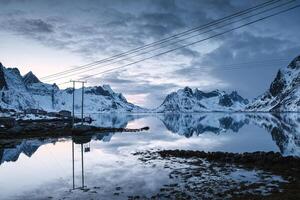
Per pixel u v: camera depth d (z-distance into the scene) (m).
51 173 25.58
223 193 18.52
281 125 100.94
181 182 21.66
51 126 79.19
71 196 18.47
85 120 129.62
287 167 25.69
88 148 43.53
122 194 18.72
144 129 88.38
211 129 89.56
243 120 156.00
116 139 58.44
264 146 45.09
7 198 18.31
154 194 18.64
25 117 129.12
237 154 31.45
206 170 25.91
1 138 57.59
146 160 32.16
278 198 16.95
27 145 47.12
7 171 26.67
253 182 21.20
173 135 68.12
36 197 18.41
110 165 29.22
